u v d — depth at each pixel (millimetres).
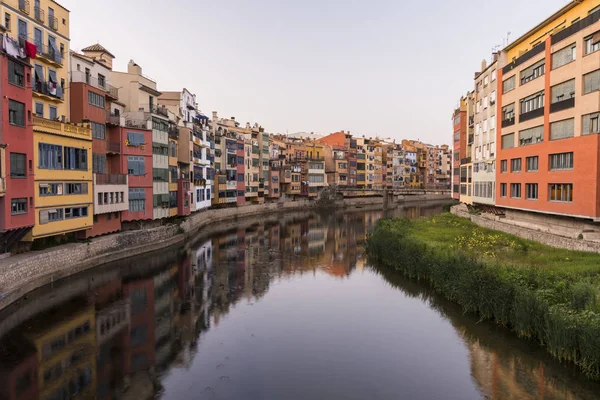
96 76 44250
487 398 17406
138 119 47062
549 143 38031
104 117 41906
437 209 114875
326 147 129125
